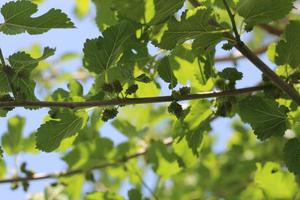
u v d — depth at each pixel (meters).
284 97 4.02
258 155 6.79
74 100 3.97
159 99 3.72
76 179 5.92
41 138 3.80
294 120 3.89
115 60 3.95
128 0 4.02
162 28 4.05
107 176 6.35
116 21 4.54
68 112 3.79
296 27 3.96
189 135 4.32
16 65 3.73
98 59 3.92
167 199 7.05
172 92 3.75
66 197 5.98
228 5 3.91
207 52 3.88
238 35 3.68
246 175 6.49
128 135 6.00
